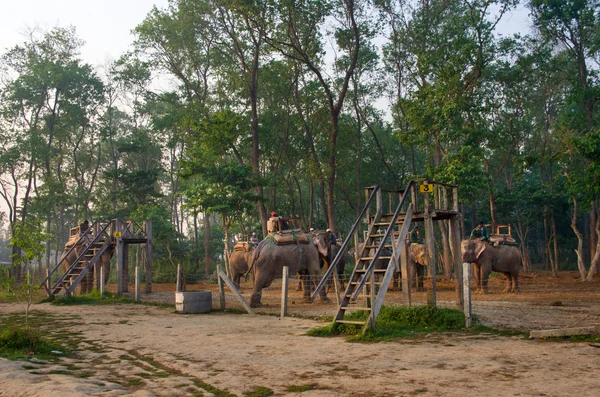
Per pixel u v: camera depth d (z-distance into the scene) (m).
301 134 45.94
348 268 33.53
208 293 16.53
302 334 10.88
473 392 5.87
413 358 7.92
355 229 12.36
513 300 17.31
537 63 35.28
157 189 64.44
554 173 54.16
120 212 45.91
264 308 16.86
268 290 25.80
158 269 40.06
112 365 8.07
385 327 10.85
